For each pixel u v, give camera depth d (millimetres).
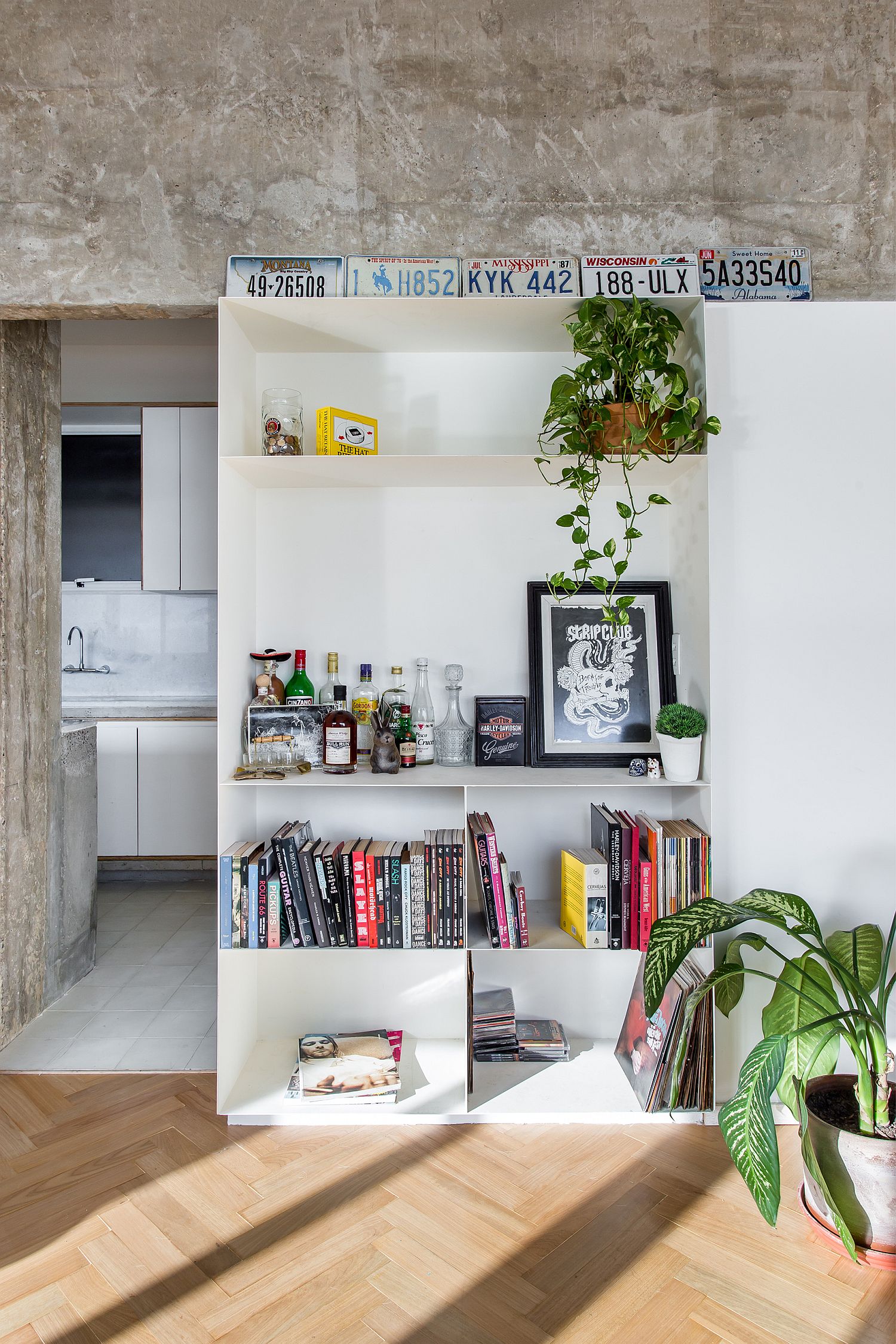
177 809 4320
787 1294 1589
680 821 2273
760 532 2262
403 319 2240
